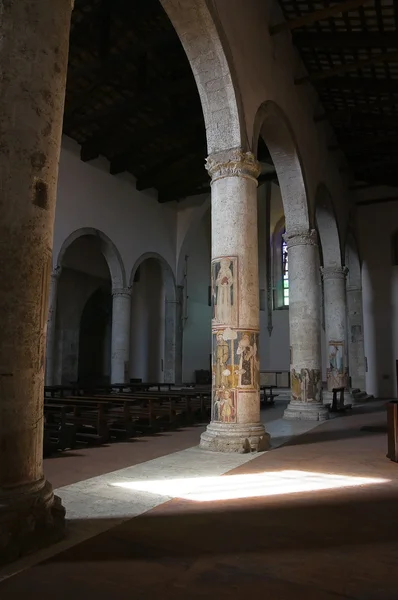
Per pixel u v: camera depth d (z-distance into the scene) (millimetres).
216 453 7590
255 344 8234
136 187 21844
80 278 23719
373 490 5332
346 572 3191
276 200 28141
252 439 7820
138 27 14328
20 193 3590
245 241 8344
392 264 21484
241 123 8750
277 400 19766
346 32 12844
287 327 26984
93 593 2869
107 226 19922
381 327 21297
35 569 3182
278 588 2955
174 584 2998
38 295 3668
